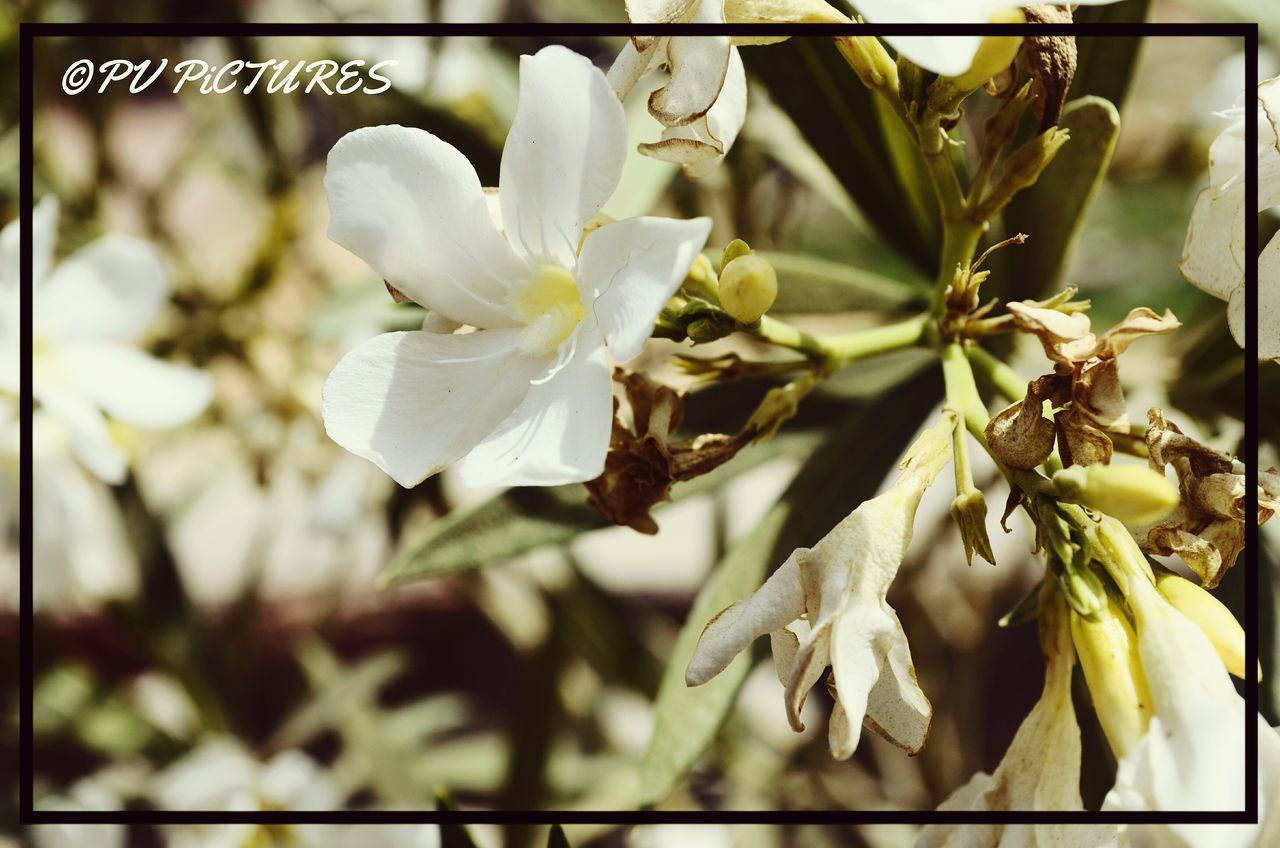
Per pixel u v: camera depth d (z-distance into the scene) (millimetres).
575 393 309
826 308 390
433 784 594
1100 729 365
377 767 567
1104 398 313
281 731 566
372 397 319
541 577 569
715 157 317
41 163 496
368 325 434
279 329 490
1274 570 387
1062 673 314
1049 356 313
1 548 627
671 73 310
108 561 512
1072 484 299
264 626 738
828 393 390
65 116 542
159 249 506
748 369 346
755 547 367
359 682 581
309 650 642
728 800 576
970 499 318
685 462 333
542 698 545
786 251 519
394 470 316
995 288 378
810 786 576
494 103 468
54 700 567
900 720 311
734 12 316
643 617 606
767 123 454
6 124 489
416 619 877
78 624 598
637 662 578
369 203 316
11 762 580
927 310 389
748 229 483
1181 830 296
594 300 304
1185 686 301
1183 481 316
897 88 325
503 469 307
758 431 338
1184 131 560
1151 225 554
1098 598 308
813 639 303
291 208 486
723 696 361
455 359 321
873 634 303
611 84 313
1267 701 354
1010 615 316
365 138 315
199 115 534
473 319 322
